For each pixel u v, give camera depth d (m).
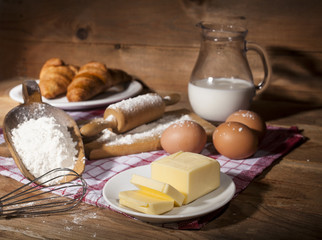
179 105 1.20
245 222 0.60
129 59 1.37
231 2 1.21
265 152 0.85
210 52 1.01
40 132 0.75
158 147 0.87
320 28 1.15
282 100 1.26
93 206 0.65
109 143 0.84
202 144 0.81
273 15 1.18
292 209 0.64
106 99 1.13
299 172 0.77
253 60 1.24
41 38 1.45
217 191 0.67
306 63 1.20
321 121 1.07
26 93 0.81
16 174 0.75
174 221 0.58
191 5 1.25
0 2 1.46
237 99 0.97
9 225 0.59
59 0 1.39
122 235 0.57
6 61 1.52
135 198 0.60
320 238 0.56
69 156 0.76
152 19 1.30
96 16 1.36
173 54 1.32
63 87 1.20
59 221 0.60
